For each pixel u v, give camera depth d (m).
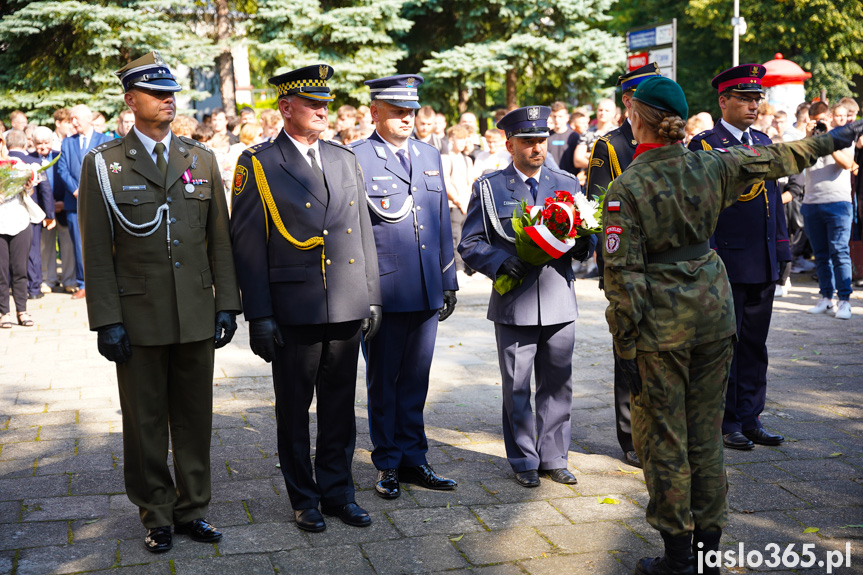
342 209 3.69
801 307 8.37
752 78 4.54
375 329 3.79
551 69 17.59
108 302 3.31
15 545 3.43
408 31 18.22
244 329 7.75
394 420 4.18
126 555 3.36
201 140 8.12
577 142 10.06
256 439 4.75
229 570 3.25
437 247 4.24
